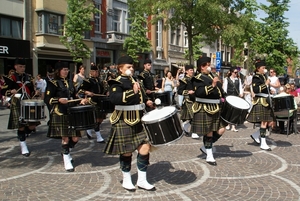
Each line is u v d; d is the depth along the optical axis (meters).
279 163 5.73
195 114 5.58
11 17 18.25
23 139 6.24
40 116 5.86
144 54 27.23
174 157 6.07
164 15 16.59
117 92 4.19
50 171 5.24
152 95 7.42
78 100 5.23
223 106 5.65
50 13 19.55
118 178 4.87
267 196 4.19
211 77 5.57
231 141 7.66
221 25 16.14
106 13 23.23
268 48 20.53
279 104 7.46
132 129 4.23
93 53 22.25
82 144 7.23
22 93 6.30
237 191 4.36
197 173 5.11
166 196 4.18
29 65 18.84
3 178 4.90
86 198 4.12
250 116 6.80
